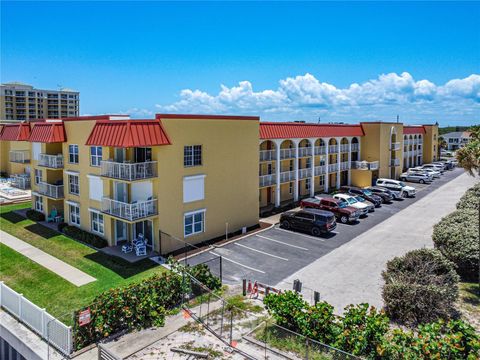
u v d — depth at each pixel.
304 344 13.05
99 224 26.36
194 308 17.20
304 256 24.55
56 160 28.84
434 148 73.25
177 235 24.77
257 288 18.56
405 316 15.94
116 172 23.06
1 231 28.61
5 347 15.91
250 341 14.45
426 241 27.72
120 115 25.91
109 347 14.15
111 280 20.11
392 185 44.91
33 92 116.81
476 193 30.77
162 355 13.74
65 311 16.89
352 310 13.39
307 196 43.00
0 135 39.44
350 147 48.97
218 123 26.73
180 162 24.44
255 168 30.50
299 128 39.69
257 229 30.34
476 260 19.58
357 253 25.14
